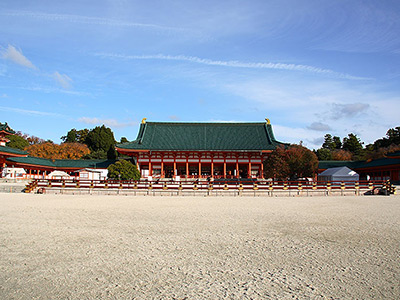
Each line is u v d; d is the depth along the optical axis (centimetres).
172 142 5572
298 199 2983
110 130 9881
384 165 5384
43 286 710
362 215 1825
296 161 4022
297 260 925
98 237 1190
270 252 1007
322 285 735
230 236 1230
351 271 832
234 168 5572
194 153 5381
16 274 783
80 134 10644
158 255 962
